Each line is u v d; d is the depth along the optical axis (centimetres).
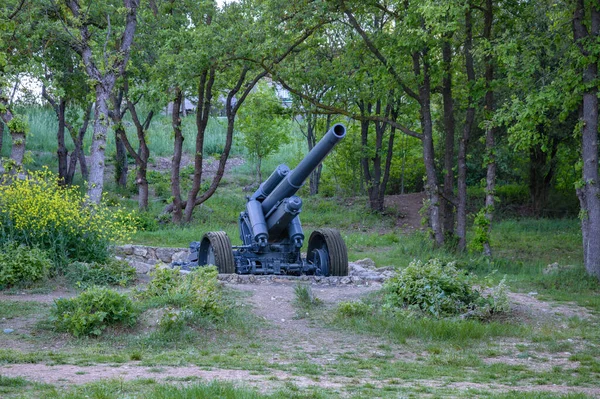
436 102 3114
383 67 2086
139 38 2519
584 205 1758
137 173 2858
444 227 2319
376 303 1181
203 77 2564
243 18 2384
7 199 1407
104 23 2473
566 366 860
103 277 1327
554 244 2475
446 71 2106
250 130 3538
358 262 1834
